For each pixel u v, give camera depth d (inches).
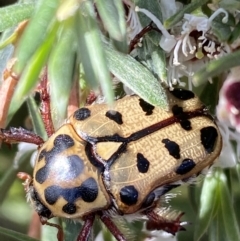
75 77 2.4
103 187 3.0
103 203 3.0
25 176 3.1
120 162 2.9
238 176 3.1
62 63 2.3
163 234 3.3
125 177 2.9
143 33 2.8
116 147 2.9
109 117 2.9
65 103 2.3
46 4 2.3
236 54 2.6
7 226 3.7
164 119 2.9
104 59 2.3
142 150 2.9
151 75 2.6
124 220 3.0
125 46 2.6
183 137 2.9
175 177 2.9
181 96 3.0
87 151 3.0
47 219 3.0
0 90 2.7
